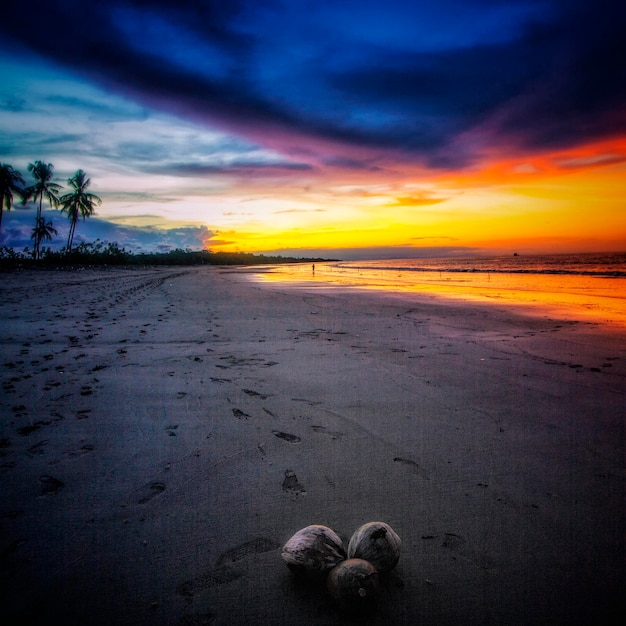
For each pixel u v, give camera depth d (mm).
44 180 49688
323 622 1569
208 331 7891
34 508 2238
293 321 9461
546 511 2291
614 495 2449
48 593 1680
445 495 2436
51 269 35781
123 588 1717
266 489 2471
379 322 9422
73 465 2707
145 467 2701
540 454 2959
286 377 4816
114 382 4508
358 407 3855
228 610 1619
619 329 8430
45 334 7121
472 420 3574
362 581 1554
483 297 15742
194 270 56438
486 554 1953
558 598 1707
